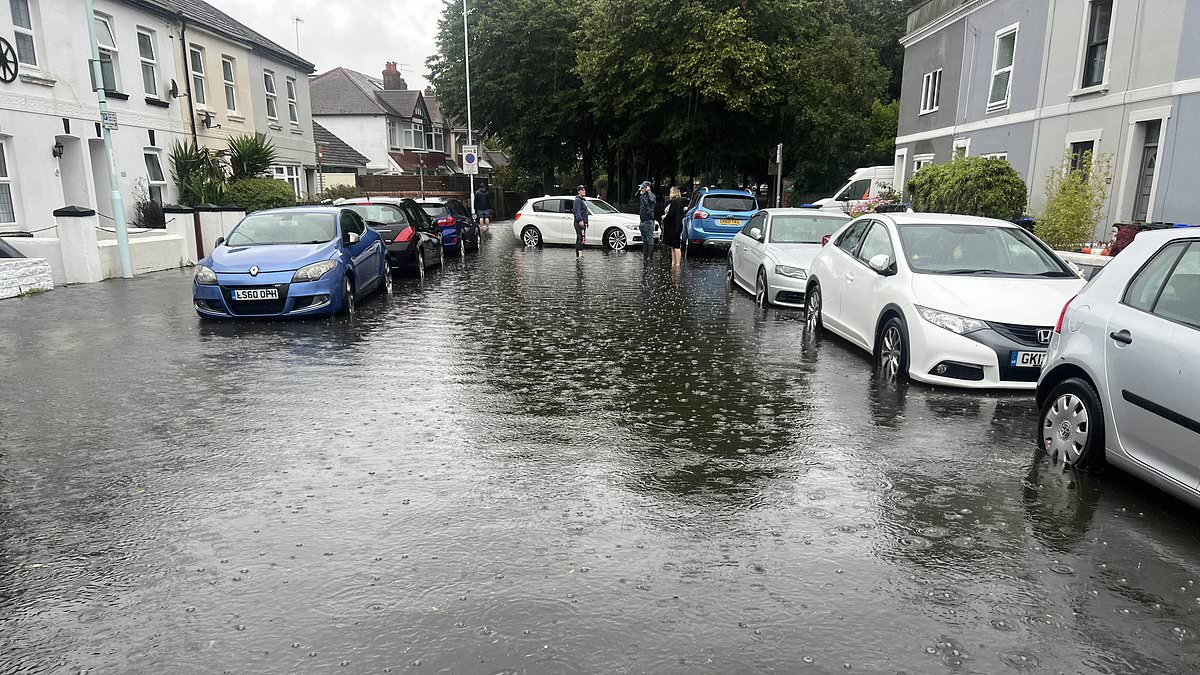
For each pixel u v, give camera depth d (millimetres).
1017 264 7496
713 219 20891
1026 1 18000
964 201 15734
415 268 15836
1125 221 14781
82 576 3572
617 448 5332
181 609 3285
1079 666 2922
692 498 4469
